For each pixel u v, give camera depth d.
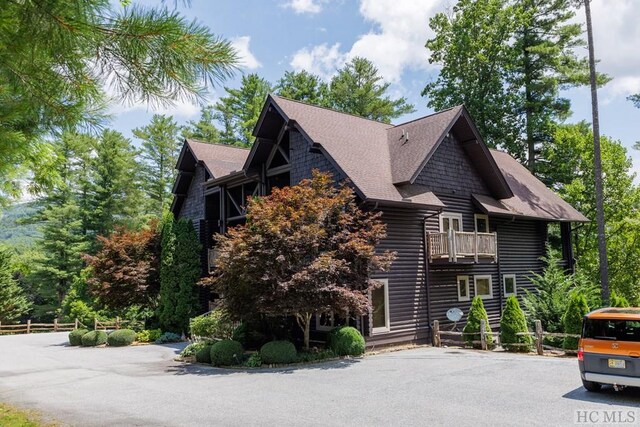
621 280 28.09
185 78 4.11
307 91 45.62
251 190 24.25
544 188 27.17
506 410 8.81
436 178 20.00
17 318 34.53
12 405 10.34
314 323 17.81
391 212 17.91
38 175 6.39
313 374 12.80
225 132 47.25
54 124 4.55
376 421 8.34
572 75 30.27
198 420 8.73
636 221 27.08
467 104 32.91
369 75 44.78
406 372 12.63
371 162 18.77
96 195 40.88
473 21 33.53
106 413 9.41
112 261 23.33
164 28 3.67
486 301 21.30
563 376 11.60
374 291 16.98
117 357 18.03
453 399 9.69
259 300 14.13
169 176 48.47
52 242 39.00
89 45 3.83
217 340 17.20
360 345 15.64
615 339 9.38
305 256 14.93
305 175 19.23
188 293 23.25
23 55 3.74
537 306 18.09
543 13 33.06
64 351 20.61
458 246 18.66
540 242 24.81
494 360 14.12
